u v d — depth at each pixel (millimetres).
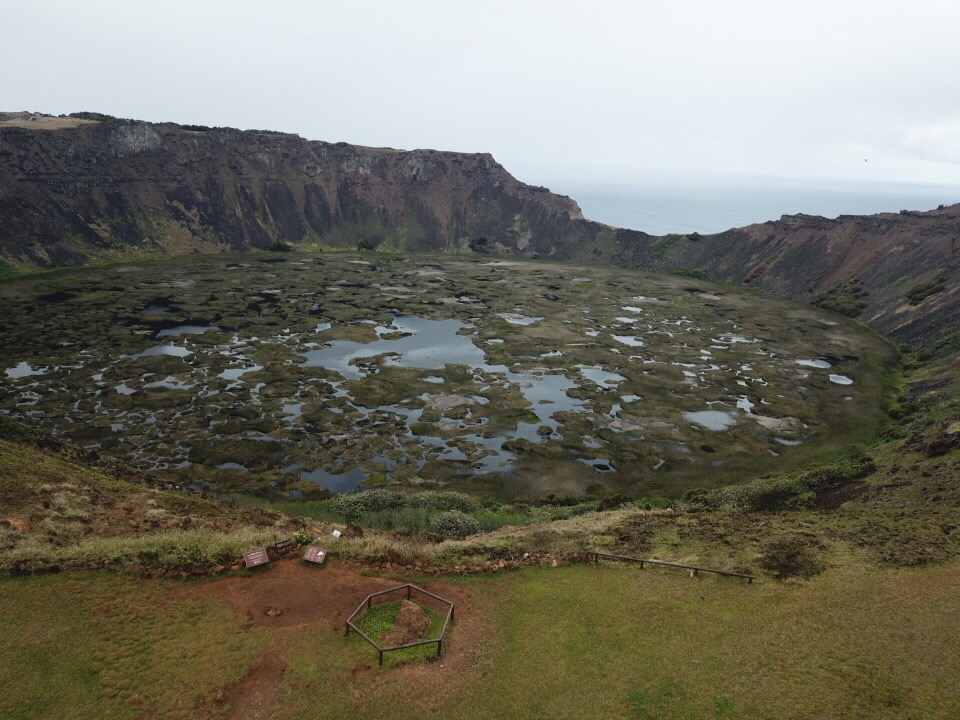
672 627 24766
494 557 31094
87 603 23406
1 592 23281
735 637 23859
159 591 24750
